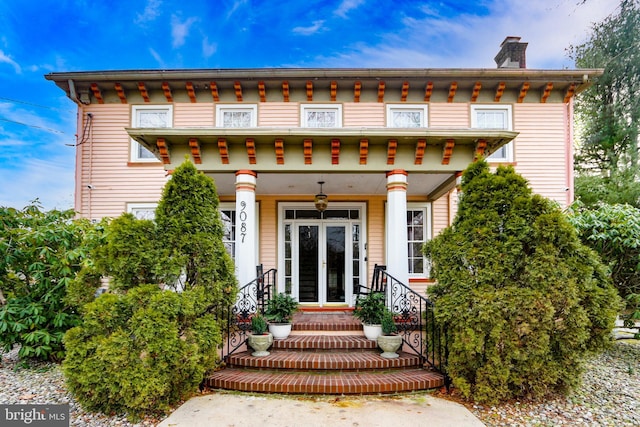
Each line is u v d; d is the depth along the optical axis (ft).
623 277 20.53
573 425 11.85
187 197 14.90
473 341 12.84
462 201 15.17
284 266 29.40
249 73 28.78
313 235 29.81
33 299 18.52
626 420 12.28
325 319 21.98
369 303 18.11
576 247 13.41
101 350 11.93
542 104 30.45
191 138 19.53
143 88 29.40
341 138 19.79
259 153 20.44
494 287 13.42
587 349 13.39
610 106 51.42
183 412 12.44
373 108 30.32
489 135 19.20
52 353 18.10
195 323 13.65
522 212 13.71
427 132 19.22
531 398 13.51
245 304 19.40
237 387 14.25
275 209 29.78
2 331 16.93
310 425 11.50
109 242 13.96
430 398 13.79
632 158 49.98
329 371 15.40
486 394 12.85
